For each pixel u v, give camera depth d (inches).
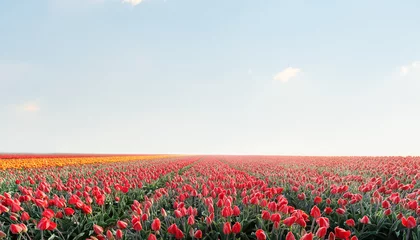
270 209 209.5
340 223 240.1
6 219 262.5
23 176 538.3
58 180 424.5
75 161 1052.5
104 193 309.3
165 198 312.3
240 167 810.2
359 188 306.2
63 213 256.8
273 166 761.6
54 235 216.1
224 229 173.5
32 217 261.4
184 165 888.9
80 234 227.9
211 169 660.7
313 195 310.2
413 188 342.6
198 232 179.9
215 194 270.5
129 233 200.7
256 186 339.0
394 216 221.9
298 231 195.5
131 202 356.2
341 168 668.1
